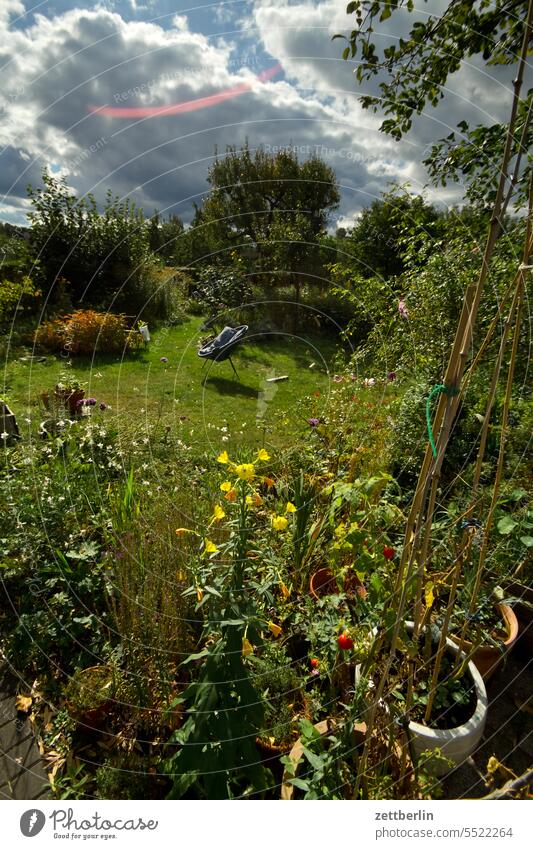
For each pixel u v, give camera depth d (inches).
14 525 93.6
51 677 74.2
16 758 62.8
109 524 94.0
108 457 126.8
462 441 109.1
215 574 64.0
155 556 77.5
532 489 86.0
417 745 55.9
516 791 47.8
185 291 427.8
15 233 342.3
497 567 77.2
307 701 65.0
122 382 242.4
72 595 83.7
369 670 49.8
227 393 234.1
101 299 376.8
